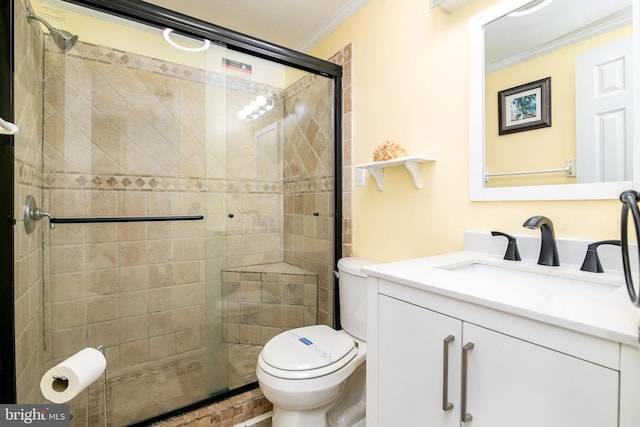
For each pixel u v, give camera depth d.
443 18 1.32
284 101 2.33
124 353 1.75
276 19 1.98
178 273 1.93
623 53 0.86
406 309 0.84
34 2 1.31
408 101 1.49
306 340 1.37
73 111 1.61
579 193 0.93
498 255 1.12
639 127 0.73
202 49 1.76
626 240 0.50
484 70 1.17
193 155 1.97
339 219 1.95
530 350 0.59
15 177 1.08
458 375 0.71
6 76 1.00
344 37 1.94
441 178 1.33
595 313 0.56
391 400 0.88
